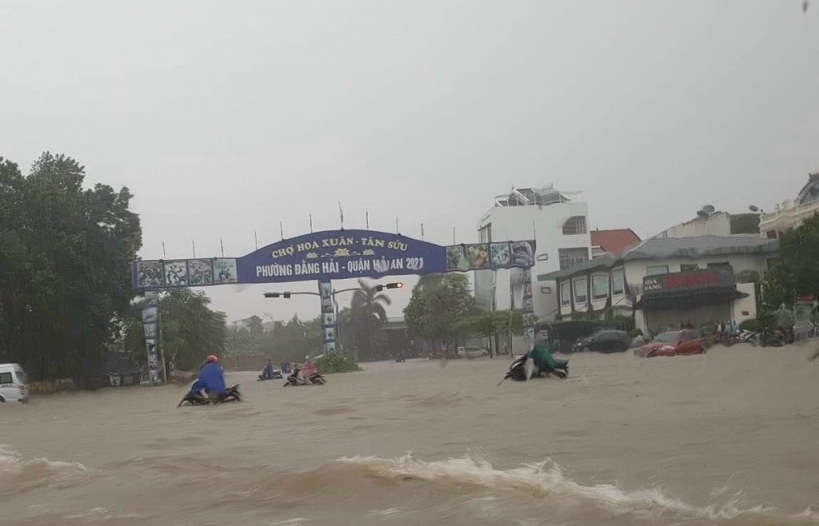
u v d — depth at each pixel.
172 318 70.75
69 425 17.39
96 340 47.56
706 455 7.91
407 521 5.64
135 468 9.06
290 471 7.92
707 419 11.02
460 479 6.91
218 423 15.71
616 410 13.20
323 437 11.58
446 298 79.06
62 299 42.97
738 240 59.56
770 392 15.07
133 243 52.41
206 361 23.75
